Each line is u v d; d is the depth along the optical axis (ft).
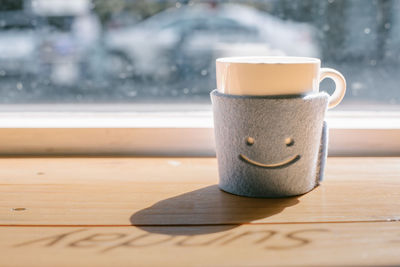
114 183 1.92
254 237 1.51
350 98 2.54
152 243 1.48
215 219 1.62
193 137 2.22
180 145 2.23
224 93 1.75
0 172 2.04
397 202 1.73
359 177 1.95
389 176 1.96
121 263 1.39
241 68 1.69
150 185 1.90
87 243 1.49
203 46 3.10
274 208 1.69
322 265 1.38
